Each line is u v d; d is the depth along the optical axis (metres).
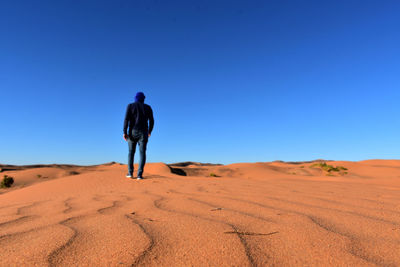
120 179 4.64
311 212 1.76
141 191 3.14
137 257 1.01
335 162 22.66
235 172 18.66
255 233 1.29
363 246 1.11
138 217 1.68
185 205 2.08
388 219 1.55
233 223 1.48
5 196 3.83
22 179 16.45
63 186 4.14
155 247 1.12
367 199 2.27
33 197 3.25
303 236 1.24
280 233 1.29
